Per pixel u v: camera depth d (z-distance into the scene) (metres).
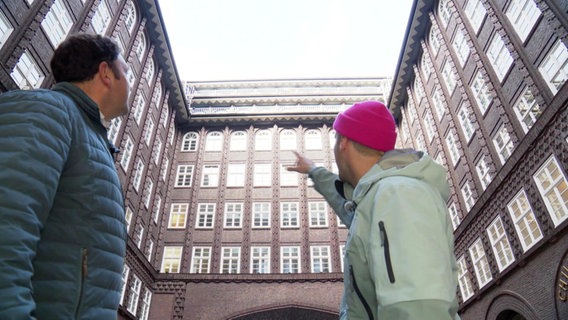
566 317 13.17
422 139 28.34
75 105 1.95
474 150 21.39
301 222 30.31
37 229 1.38
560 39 14.20
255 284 27.05
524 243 16.09
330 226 30.00
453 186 23.73
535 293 14.86
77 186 1.74
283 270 28.33
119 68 2.39
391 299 1.18
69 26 17.33
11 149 1.42
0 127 1.51
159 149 30.36
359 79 40.97
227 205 31.47
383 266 1.27
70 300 1.56
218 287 26.91
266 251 29.14
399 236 1.29
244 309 25.97
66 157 1.66
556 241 13.75
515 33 17.38
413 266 1.21
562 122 13.63
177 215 30.83
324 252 29.02
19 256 1.24
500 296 17.39
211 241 29.50
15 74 14.20
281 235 29.80
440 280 1.19
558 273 13.59
